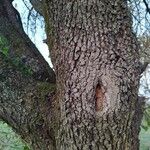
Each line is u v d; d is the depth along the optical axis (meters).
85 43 2.55
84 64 2.54
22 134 2.92
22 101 2.86
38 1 3.75
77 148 2.54
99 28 2.55
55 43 2.67
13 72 2.95
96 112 2.50
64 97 2.57
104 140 2.52
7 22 3.27
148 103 3.91
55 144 2.76
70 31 2.58
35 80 2.99
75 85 2.54
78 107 2.52
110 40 2.55
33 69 3.04
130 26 2.64
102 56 2.53
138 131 2.79
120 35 2.58
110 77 2.51
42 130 2.80
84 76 2.53
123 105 2.52
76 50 2.55
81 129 2.52
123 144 2.56
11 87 2.89
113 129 2.51
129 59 2.57
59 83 2.66
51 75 3.11
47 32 2.78
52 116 2.75
